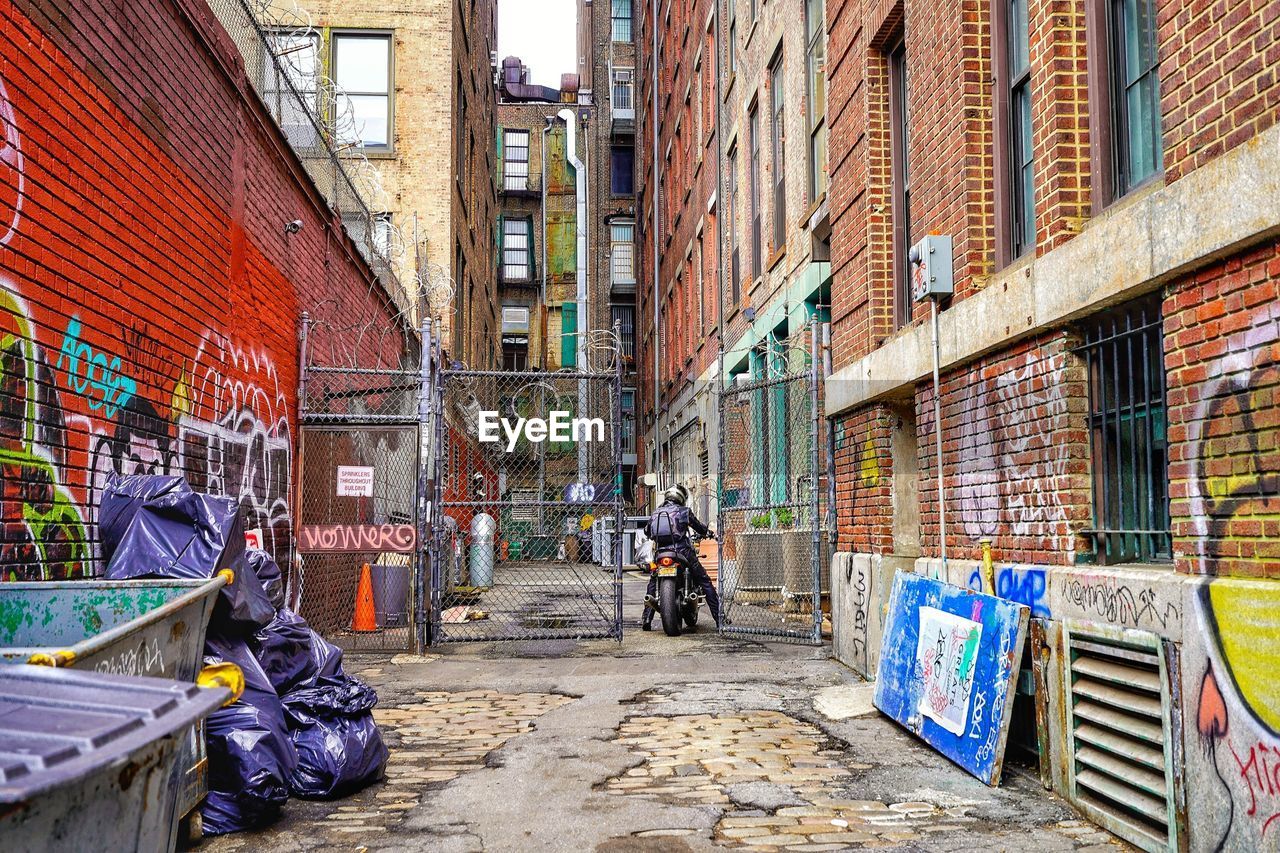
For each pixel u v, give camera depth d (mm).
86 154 5375
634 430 42375
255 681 4613
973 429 6090
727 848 4066
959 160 6441
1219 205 3602
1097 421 4859
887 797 4770
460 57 22125
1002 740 4895
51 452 4973
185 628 3818
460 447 17125
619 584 10680
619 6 45000
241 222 8188
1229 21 3689
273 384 9219
